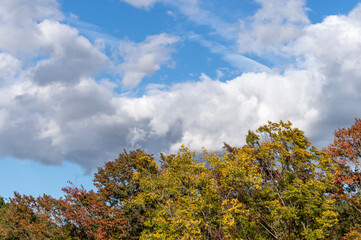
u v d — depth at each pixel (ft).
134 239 84.48
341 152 87.81
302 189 59.52
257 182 63.26
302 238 60.08
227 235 61.98
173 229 61.57
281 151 66.85
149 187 77.61
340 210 89.56
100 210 86.07
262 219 65.77
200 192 67.10
